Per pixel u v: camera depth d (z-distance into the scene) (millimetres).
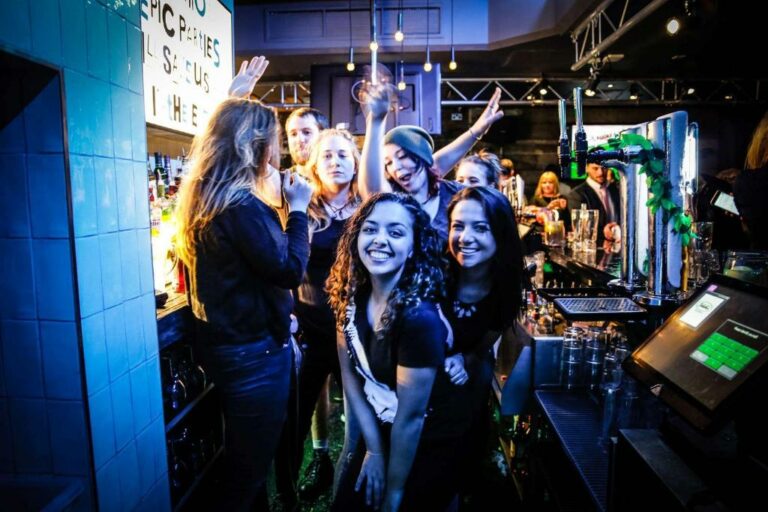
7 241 1268
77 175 1268
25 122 1226
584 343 2010
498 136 8031
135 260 1522
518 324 2238
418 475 1453
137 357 1533
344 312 1460
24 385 1317
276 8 6477
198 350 1761
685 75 7246
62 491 1303
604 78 7332
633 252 2033
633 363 1129
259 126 1647
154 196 2057
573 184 6805
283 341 1800
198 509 2062
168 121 2207
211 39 2627
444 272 1459
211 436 2195
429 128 5422
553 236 3852
